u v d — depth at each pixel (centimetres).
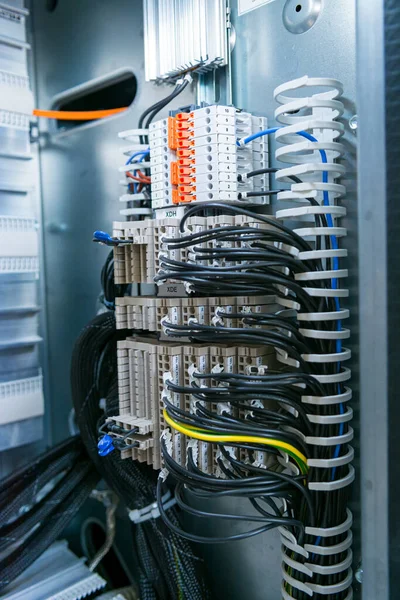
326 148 65
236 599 89
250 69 84
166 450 73
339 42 73
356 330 72
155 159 83
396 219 53
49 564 101
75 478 99
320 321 68
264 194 76
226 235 68
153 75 88
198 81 88
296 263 67
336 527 66
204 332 70
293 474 70
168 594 89
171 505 87
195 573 86
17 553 92
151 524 88
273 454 72
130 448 78
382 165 52
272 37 81
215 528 91
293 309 73
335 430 67
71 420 115
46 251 128
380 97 52
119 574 113
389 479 53
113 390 94
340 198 73
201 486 67
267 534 84
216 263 74
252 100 84
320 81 65
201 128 77
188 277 69
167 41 86
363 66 54
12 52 111
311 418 66
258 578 86
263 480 66
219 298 74
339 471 69
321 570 66
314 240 76
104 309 106
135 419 80
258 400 69
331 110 71
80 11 114
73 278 121
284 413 70
